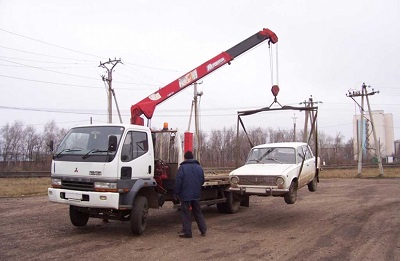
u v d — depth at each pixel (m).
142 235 8.59
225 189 11.85
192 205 8.60
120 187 7.91
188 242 7.93
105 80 31.03
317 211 12.48
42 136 58.78
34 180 25.64
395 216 11.21
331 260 6.59
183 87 11.94
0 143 57.44
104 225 9.73
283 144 11.95
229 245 7.67
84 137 8.47
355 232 8.95
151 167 8.96
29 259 6.52
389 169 41.38
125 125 8.40
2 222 10.09
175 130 10.34
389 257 6.77
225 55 12.65
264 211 12.63
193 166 8.59
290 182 9.90
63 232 8.81
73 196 8.01
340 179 29.81
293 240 8.15
